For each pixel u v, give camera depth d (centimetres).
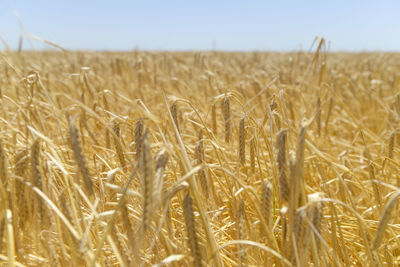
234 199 251
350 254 309
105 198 296
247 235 254
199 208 192
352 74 1036
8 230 175
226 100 315
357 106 752
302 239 186
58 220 200
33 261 249
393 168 371
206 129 313
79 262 222
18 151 214
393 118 551
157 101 691
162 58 1002
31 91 286
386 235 283
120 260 182
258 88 576
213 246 197
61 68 944
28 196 203
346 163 400
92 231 246
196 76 888
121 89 790
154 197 158
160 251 258
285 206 210
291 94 666
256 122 305
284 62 1175
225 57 1497
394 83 945
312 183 407
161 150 173
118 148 273
